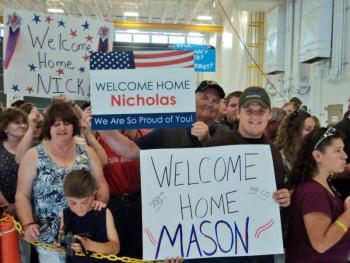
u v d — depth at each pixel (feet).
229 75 42.29
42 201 7.05
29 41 8.69
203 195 6.15
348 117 10.66
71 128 7.18
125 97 6.61
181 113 6.68
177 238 6.03
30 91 8.71
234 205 6.15
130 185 7.81
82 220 6.56
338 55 22.11
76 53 9.03
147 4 48.21
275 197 6.09
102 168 7.82
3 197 8.22
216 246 6.06
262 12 33.53
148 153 6.15
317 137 6.15
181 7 46.85
